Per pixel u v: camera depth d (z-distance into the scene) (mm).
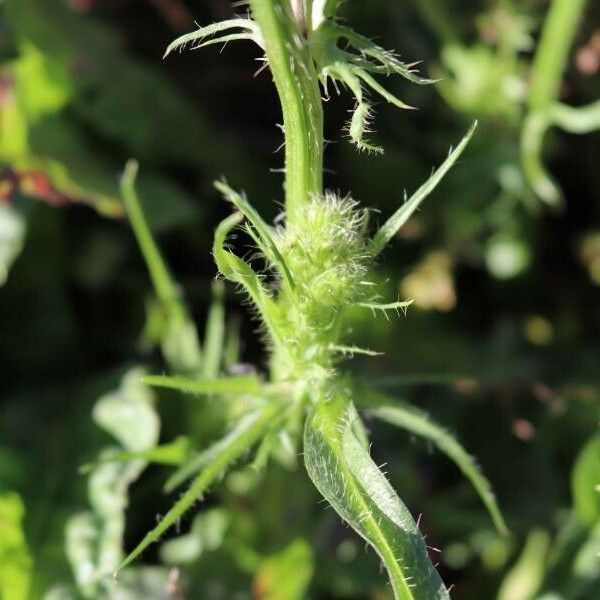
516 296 274
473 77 255
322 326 158
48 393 249
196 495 160
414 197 155
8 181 248
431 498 238
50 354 262
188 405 230
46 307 262
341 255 154
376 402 170
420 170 268
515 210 262
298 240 154
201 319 266
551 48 238
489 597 233
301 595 219
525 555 230
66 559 220
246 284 153
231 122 293
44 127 260
